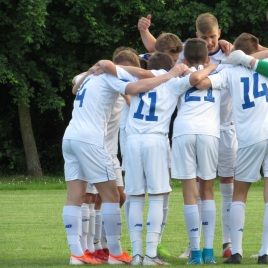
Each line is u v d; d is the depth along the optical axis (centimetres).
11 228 2928
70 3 6216
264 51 2083
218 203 3912
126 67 2038
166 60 2073
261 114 2011
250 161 2016
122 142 2220
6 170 6762
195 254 2020
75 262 2017
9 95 6656
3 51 6088
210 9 6462
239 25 6712
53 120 6844
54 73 6519
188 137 2006
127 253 2241
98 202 2228
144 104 2006
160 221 1998
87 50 6575
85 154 2006
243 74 2039
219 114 2078
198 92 2031
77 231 2038
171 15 6406
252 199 4169
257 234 2739
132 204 2017
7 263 2062
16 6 5941
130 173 2005
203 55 2088
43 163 6900
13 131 6769
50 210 3609
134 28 6631
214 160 2041
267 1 6488
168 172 2016
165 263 1988
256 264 1953
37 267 1938
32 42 6012
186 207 2023
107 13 6556
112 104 2052
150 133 1994
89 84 2050
